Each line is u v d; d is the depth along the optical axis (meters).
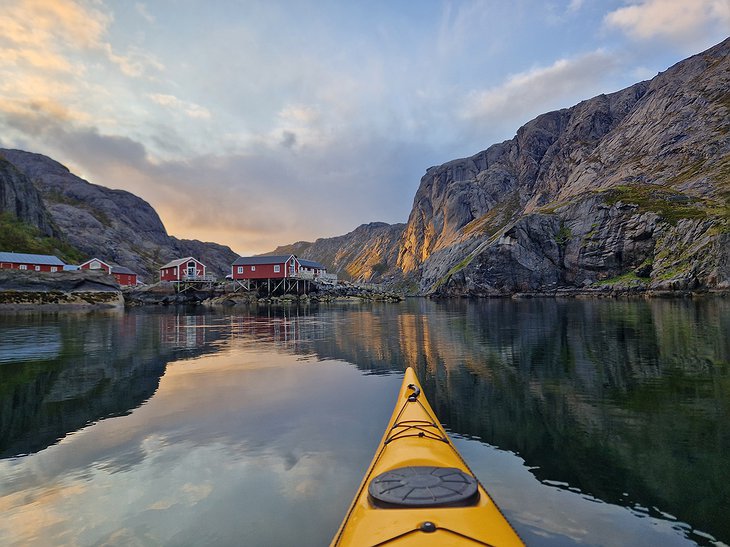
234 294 81.69
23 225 101.00
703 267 61.03
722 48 138.88
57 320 39.38
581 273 89.19
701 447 7.73
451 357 17.70
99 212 186.62
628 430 8.71
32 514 5.93
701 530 5.20
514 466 7.10
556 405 10.48
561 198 144.62
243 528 5.53
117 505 6.15
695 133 116.75
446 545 3.52
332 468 7.34
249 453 8.02
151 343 23.14
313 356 18.56
